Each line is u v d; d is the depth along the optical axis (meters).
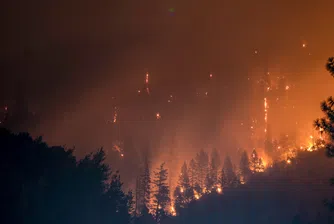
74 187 20.78
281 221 50.66
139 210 55.91
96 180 22.98
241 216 55.69
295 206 53.28
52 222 17.09
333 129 15.73
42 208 16.84
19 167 18.55
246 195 61.41
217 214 57.91
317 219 44.78
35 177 18.92
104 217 21.72
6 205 15.29
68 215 18.52
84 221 19.61
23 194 16.39
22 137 21.66
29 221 15.71
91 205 20.92
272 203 56.09
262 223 52.22
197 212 59.88
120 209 24.47
